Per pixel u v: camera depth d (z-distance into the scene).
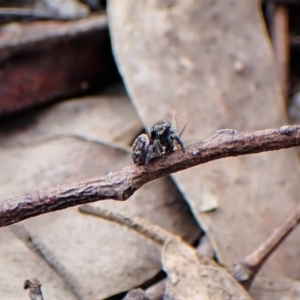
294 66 0.21
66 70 0.19
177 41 0.18
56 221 0.16
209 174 0.16
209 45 0.18
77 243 0.15
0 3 0.21
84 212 0.15
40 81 0.18
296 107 0.19
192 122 0.17
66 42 0.18
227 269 0.15
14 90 0.18
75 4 0.21
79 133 0.17
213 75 0.17
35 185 0.16
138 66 0.17
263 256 0.14
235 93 0.17
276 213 0.16
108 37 0.19
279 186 0.16
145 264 0.15
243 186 0.16
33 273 0.15
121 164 0.17
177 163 0.13
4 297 0.14
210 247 0.15
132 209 0.16
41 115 0.18
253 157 0.16
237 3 0.19
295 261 0.15
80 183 0.13
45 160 0.17
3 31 0.19
